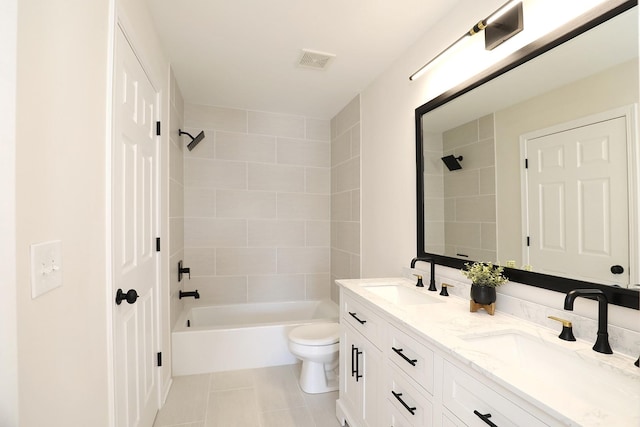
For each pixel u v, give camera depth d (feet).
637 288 2.95
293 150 11.03
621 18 3.11
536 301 3.95
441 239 5.71
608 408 2.72
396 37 6.38
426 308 4.56
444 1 5.32
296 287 11.06
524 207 4.17
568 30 3.56
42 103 2.31
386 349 4.45
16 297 1.99
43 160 2.32
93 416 3.18
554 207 3.77
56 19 2.51
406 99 6.81
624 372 2.67
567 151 3.62
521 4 4.18
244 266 10.55
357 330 5.43
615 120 3.15
